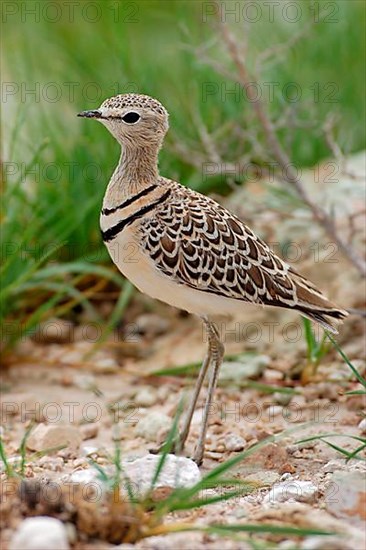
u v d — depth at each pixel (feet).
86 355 37.58
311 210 36.17
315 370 34.09
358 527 23.02
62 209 40.32
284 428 31.09
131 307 41.04
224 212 29.27
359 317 36.50
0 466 27.61
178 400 34.47
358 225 38.88
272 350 36.78
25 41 50.96
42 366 37.81
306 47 47.62
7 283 37.52
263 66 44.52
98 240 40.52
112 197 28.58
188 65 45.78
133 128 28.22
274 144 36.73
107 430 32.42
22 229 39.58
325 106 45.24
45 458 28.84
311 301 29.30
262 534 22.24
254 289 28.76
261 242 29.48
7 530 21.71
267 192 41.60
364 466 26.23
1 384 36.35
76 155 41.22
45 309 37.32
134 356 38.68
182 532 22.40
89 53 49.16
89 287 40.65
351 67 47.39
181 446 29.53
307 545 21.45
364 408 32.24
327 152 44.21
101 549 21.59
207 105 44.32
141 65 46.09
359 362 34.88
